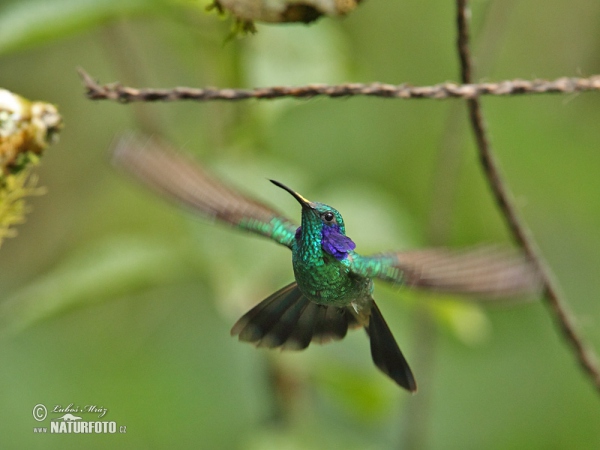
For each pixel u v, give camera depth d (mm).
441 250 4898
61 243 10516
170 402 9938
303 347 5496
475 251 4395
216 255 7324
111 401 9844
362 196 8359
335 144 10750
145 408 9859
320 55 8367
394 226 8258
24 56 10711
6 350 10016
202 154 8039
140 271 8016
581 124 11234
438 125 10789
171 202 5023
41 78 10758
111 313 10305
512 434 10609
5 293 10445
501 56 11320
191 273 8195
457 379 10836
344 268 5254
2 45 7430
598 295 11094
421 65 10805
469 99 5621
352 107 10883
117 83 4801
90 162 10680
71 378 9961
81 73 4770
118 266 8000
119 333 10227
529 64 11352
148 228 9883
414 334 8594
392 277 4969
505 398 10828
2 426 9664
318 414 8578
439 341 10922
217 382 9992
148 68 10109
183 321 10297
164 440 9789
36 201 10656
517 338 11047
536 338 11055
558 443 10633
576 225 11172
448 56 10805
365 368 8344
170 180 5031
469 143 10484
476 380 10883
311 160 10648
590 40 11398
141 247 8125
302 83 8203
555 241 11195
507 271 4172
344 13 4797
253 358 9375
